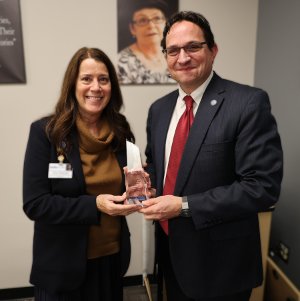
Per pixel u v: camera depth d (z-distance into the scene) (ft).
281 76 6.02
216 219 3.58
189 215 3.64
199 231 3.84
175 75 3.88
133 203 3.71
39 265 4.03
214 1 6.75
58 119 3.93
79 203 3.83
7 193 6.86
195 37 3.64
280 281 6.03
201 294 3.89
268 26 6.47
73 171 3.91
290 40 5.68
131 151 3.92
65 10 6.30
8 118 6.57
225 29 6.91
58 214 3.80
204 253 3.85
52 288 3.98
